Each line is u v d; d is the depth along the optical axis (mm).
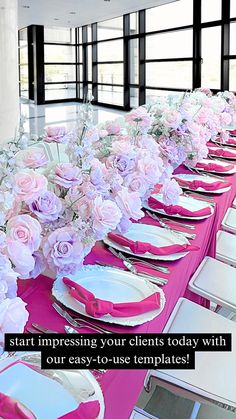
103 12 12461
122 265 1479
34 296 1228
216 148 3537
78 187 1259
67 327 1095
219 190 2531
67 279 1274
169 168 2027
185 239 1758
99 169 1359
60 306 1181
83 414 845
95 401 877
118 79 14102
